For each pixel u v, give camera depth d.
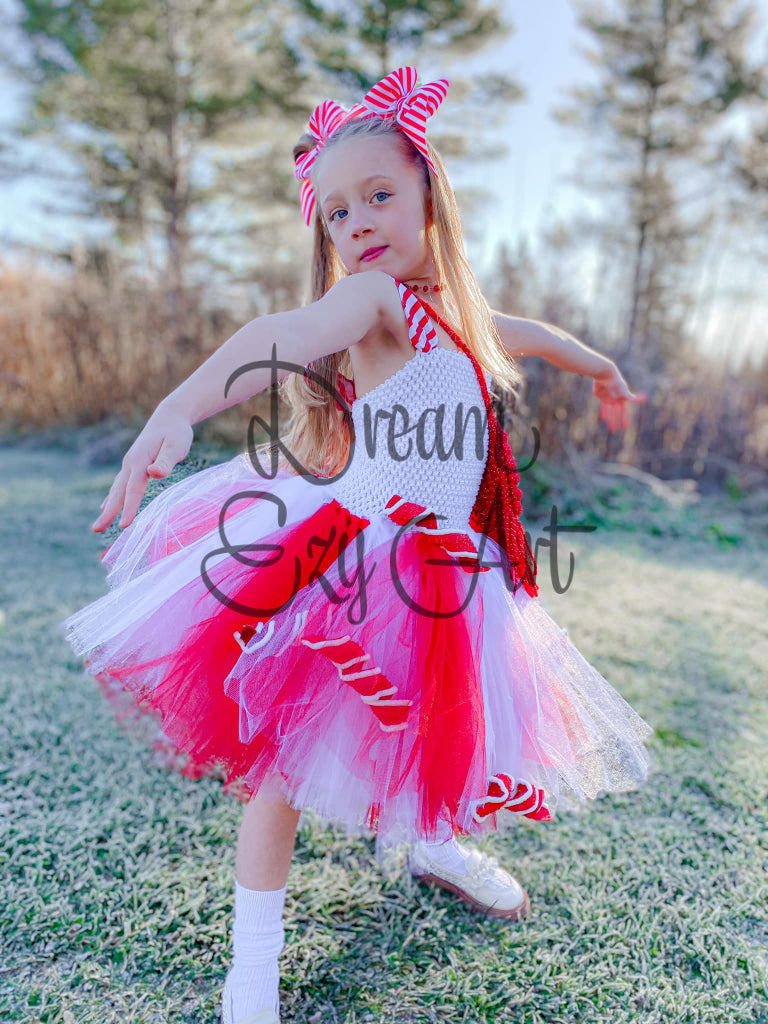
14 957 1.39
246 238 12.05
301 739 1.12
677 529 5.50
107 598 1.32
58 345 9.10
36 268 9.72
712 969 1.39
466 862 1.55
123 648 1.23
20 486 5.90
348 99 10.62
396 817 1.14
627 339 8.40
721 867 1.67
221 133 11.04
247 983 1.22
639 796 1.95
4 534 4.39
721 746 2.21
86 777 1.94
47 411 9.08
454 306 1.41
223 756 1.19
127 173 11.64
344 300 1.15
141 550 1.35
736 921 1.52
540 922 1.51
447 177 1.32
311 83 10.61
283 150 11.39
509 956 1.42
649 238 12.52
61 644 2.79
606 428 6.97
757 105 11.68
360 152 1.23
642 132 12.29
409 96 1.26
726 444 7.63
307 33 10.28
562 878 1.63
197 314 8.84
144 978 1.35
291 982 1.34
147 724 2.12
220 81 10.75
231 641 1.20
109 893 1.54
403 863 1.67
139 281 9.24
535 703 1.25
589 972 1.38
